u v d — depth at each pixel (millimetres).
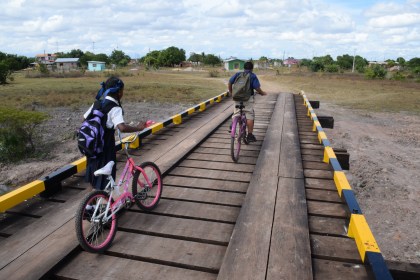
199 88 35344
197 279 3084
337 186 4758
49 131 15898
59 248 3395
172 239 3713
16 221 4074
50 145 13633
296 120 10117
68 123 17781
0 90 32062
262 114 11531
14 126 12414
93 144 3418
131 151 6746
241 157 6656
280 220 3916
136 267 3252
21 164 11555
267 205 4289
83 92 30969
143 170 4254
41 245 3449
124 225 3965
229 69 94562
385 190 10461
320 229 3816
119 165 5922
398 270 3320
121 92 3656
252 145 7562
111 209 3654
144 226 3943
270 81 50188
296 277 2975
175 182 5305
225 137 8352
